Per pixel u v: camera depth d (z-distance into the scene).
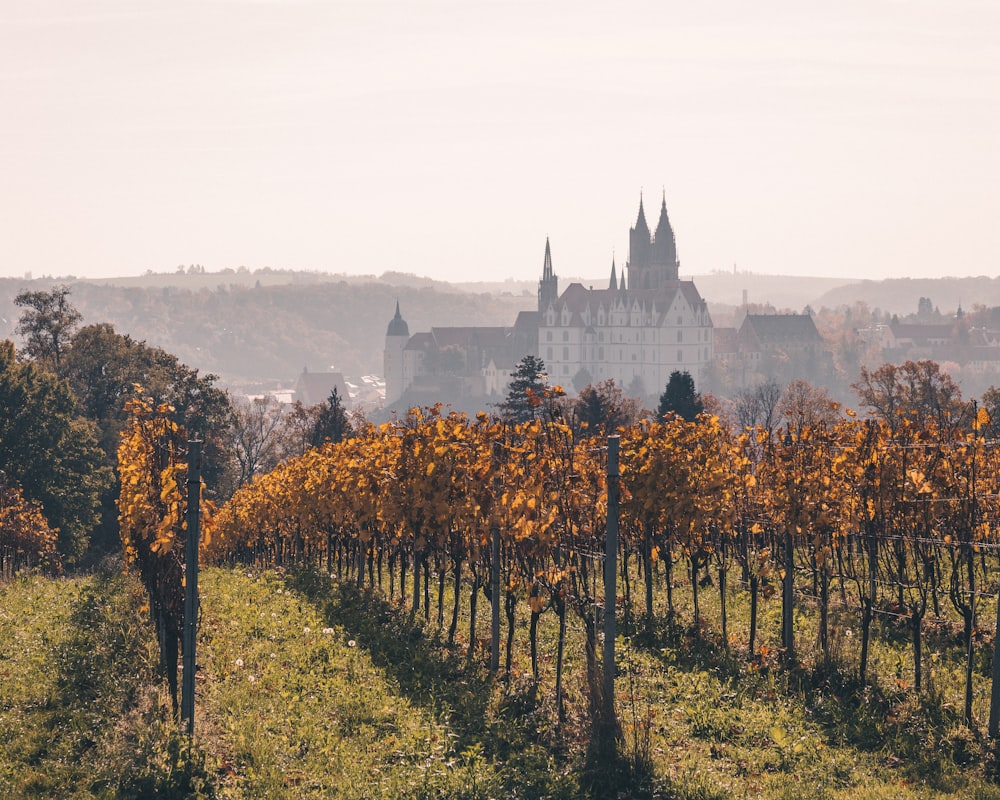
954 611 25.58
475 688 20.48
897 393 97.88
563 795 15.66
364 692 20.03
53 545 55.62
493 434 21.45
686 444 25.81
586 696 19.09
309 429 115.00
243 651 23.08
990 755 17.47
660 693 20.56
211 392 98.06
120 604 28.14
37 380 71.62
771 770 17.05
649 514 25.91
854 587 28.95
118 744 16.59
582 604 20.52
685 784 15.98
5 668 20.69
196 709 18.64
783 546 26.23
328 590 32.94
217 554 53.62
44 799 15.08
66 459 69.12
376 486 28.39
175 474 20.55
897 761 17.47
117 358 96.38
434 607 29.77
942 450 22.33
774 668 22.05
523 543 20.89
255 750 16.73
